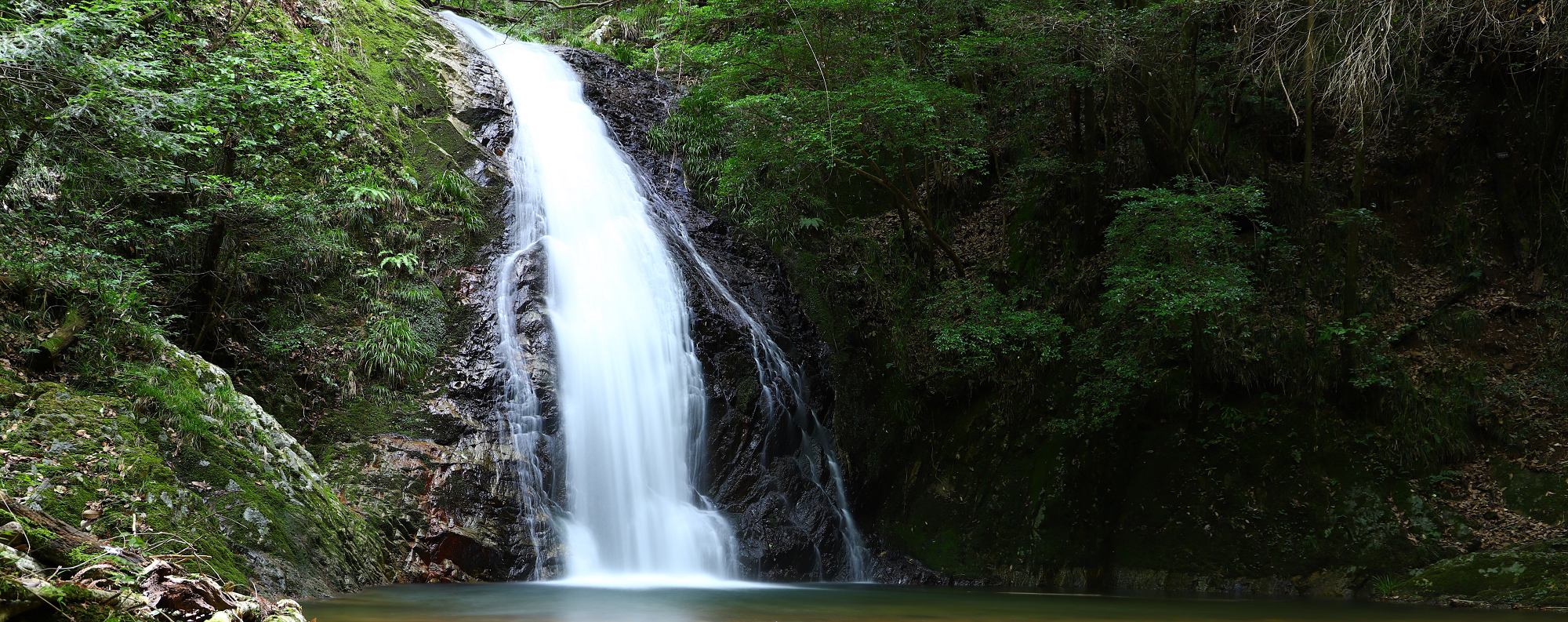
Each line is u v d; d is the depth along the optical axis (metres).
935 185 17.39
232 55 10.46
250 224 10.26
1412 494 11.96
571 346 12.57
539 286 12.95
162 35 9.53
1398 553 11.41
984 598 10.12
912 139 14.40
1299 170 15.39
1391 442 12.45
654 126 17.77
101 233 9.25
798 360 15.19
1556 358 12.97
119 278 8.60
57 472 6.31
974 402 15.16
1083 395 13.95
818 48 14.34
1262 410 13.23
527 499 11.11
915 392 15.55
